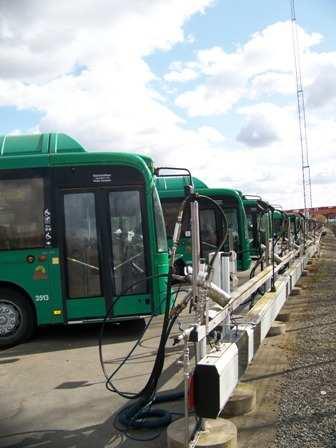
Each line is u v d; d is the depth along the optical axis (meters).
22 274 9.36
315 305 12.44
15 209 9.44
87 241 9.45
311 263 23.30
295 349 8.13
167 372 7.14
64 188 9.48
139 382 6.81
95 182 9.51
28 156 9.52
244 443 4.81
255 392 5.83
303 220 20.33
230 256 6.53
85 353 8.52
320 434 4.94
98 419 5.62
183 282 5.03
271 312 7.93
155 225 9.51
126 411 5.50
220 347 4.89
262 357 7.70
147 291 9.43
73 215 9.46
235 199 18.50
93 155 9.54
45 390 6.67
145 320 11.16
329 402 5.75
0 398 6.44
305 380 6.56
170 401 5.94
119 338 9.50
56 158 9.51
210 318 4.88
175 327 9.71
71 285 9.38
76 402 6.17
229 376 4.55
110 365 7.70
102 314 9.38
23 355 8.60
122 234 9.48
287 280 11.10
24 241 9.40
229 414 5.42
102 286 9.41
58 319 9.34
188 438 4.19
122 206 9.50
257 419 5.37
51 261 9.38
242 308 7.99
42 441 5.10
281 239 13.08
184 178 18.78
